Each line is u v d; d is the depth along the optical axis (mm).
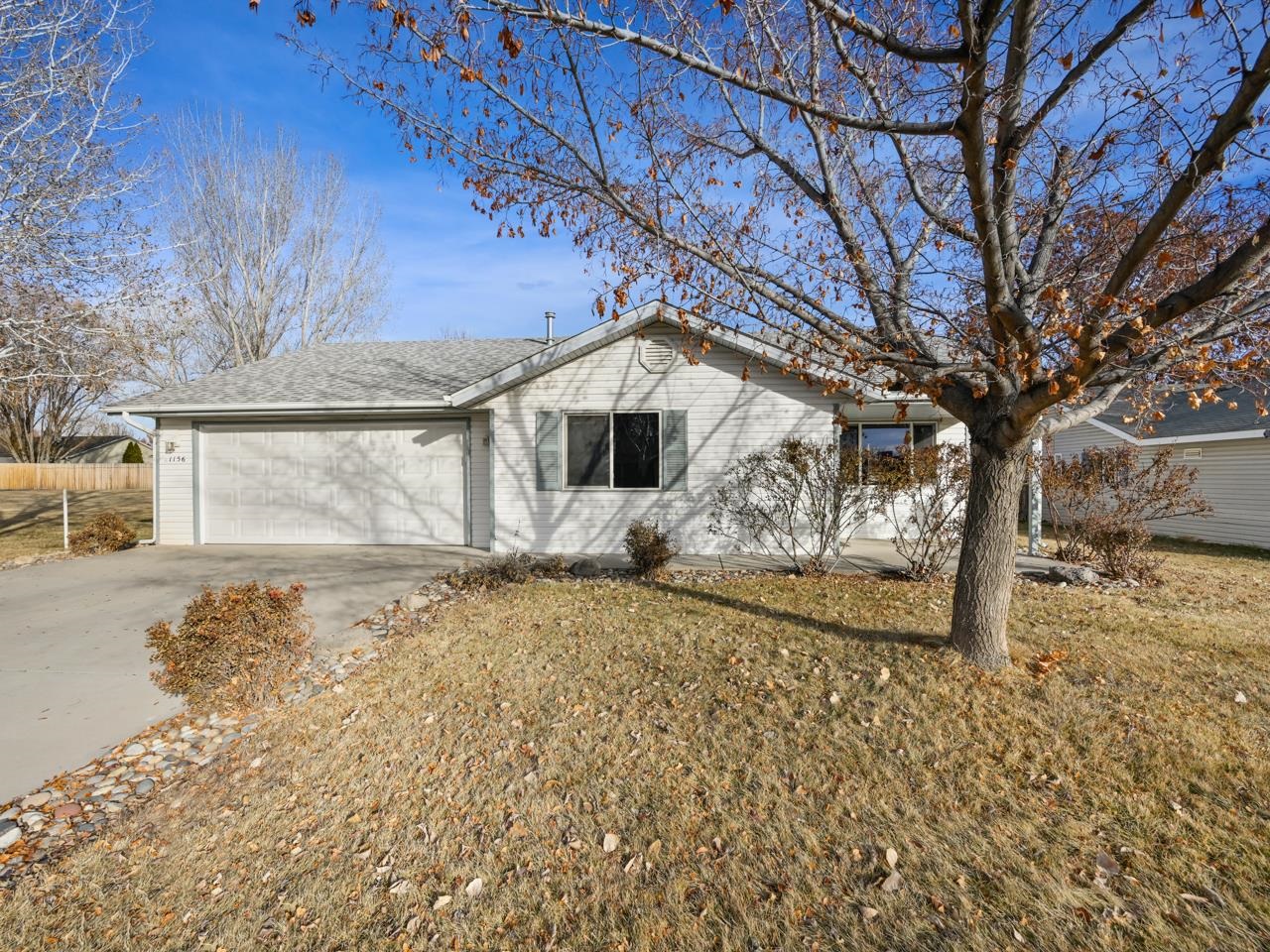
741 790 3424
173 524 11961
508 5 3373
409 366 13664
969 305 5555
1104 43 3387
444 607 7336
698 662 5180
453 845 3039
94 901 2676
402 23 3439
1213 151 3066
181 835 3121
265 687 4426
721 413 10562
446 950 2438
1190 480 9078
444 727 4191
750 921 2527
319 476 11859
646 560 8664
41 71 8742
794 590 7879
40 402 27328
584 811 3275
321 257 26438
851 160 5312
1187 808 3193
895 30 3748
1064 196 4738
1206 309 4621
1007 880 2709
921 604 7074
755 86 3703
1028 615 6492
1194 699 4391
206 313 23453
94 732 4145
